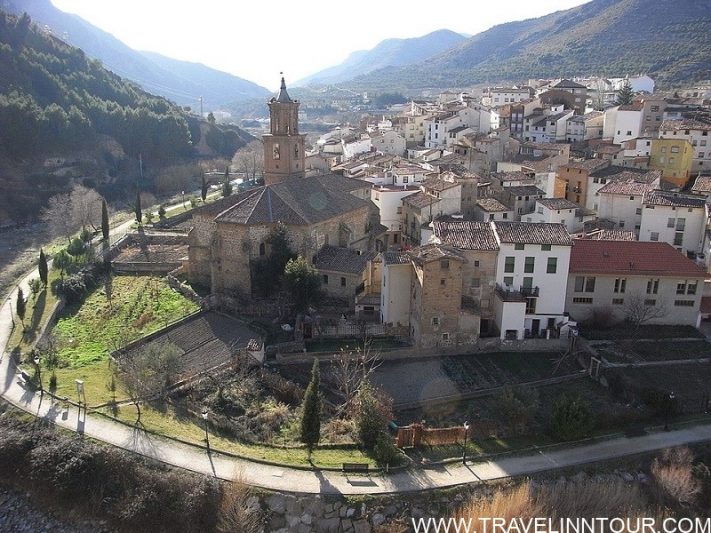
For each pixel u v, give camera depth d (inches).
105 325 2632.9
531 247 2400.3
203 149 7568.9
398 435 1763.0
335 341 2415.1
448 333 2351.1
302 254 2714.1
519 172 4055.1
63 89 6333.7
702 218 2923.2
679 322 2517.2
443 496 1567.4
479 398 2071.9
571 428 1780.3
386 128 6565.0
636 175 3629.4
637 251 2546.8
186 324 2581.2
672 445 1776.6
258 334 2428.6
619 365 2198.6
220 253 2790.4
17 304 2603.3
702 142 4097.0
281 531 1504.7
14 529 1603.1
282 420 1909.4
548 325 2465.6
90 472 1642.5
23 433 1781.5
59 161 5674.2
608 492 1572.3
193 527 1528.1
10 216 4913.9
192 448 1716.3
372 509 1523.1
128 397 2004.2
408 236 3597.4
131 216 4658.0
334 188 3336.6
